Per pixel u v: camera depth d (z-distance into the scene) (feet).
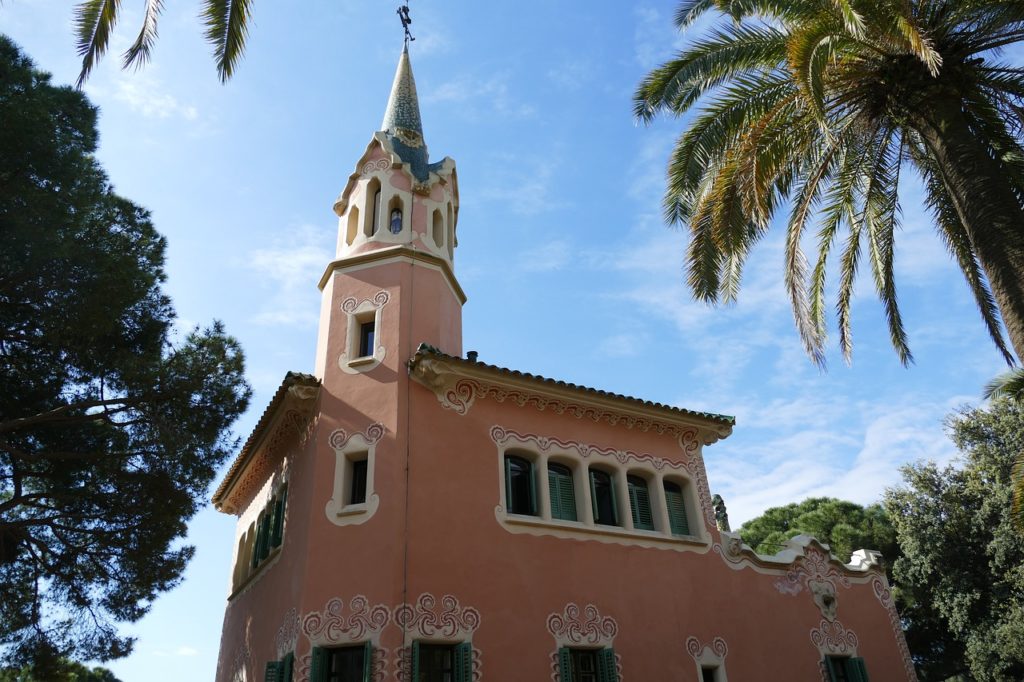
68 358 55.62
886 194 49.90
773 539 146.41
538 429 54.08
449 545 45.34
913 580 103.45
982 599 95.40
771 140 44.11
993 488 95.45
